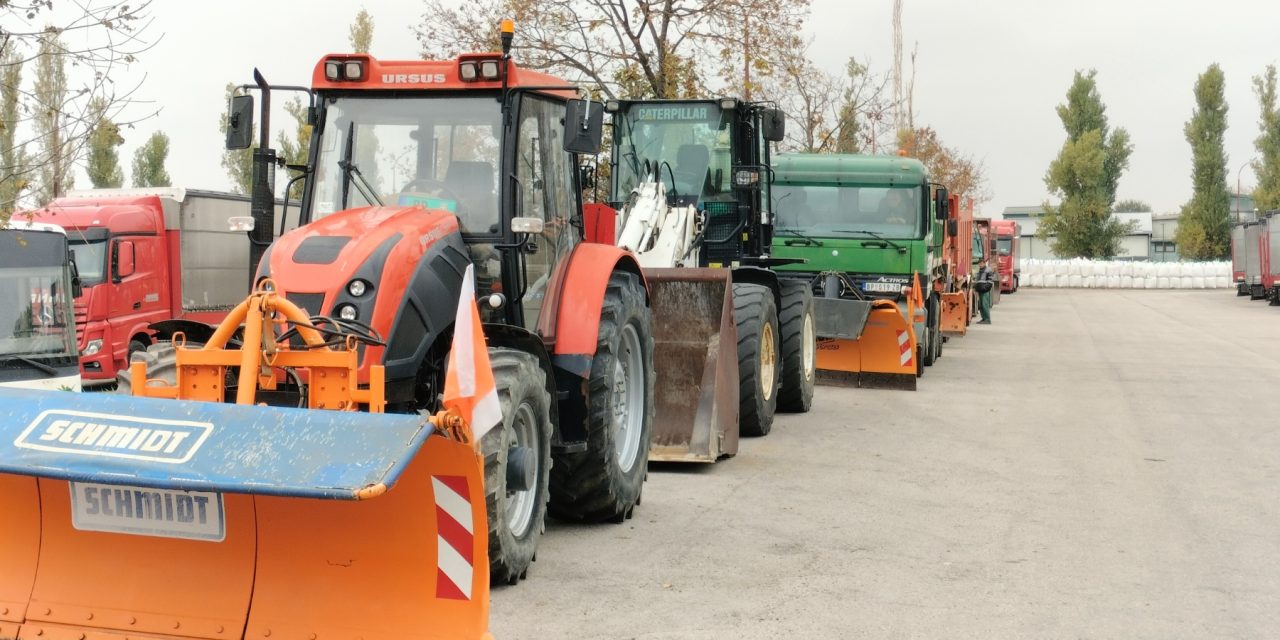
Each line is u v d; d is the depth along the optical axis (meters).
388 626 4.64
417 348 6.12
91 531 4.83
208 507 4.72
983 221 42.59
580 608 5.78
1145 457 10.47
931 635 5.45
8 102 8.76
